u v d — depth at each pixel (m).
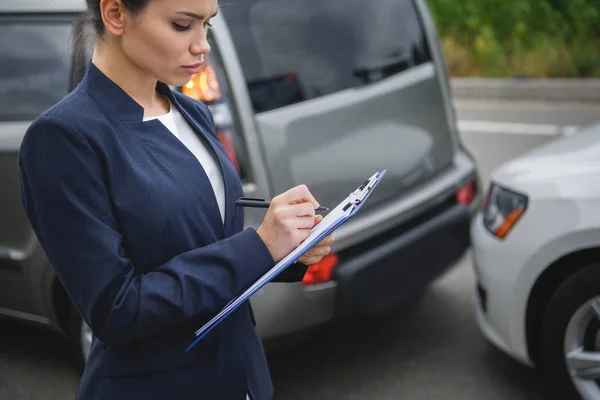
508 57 9.24
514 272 2.66
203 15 1.21
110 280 1.18
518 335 2.71
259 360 1.46
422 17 3.36
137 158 1.24
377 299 2.90
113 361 1.30
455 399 2.93
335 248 2.76
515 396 2.93
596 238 2.47
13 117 3.05
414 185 3.15
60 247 1.19
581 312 2.56
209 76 2.64
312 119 2.80
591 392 2.60
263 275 1.27
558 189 2.58
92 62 1.27
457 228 3.25
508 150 6.45
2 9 3.09
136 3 1.17
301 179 2.75
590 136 2.91
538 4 9.33
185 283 1.21
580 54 8.68
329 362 3.24
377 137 3.00
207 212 1.30
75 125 1.19
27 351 3.52
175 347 1.30
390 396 2.97
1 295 3.22
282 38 2.84
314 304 2.72
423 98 3.23
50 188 1.17
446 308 3.68
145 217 1.22
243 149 2.65
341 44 3.00
